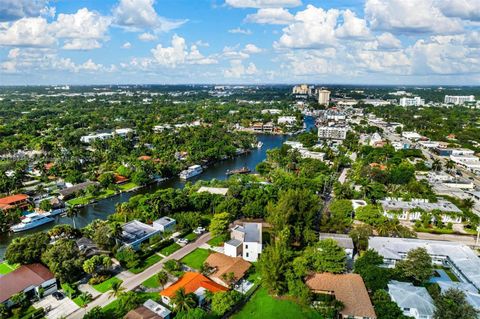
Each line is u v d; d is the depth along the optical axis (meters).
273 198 166.25
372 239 131.00
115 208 177.12
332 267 106.00
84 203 186.62
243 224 143.25
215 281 108.00
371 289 100.12
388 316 86.19
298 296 97.06
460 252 121.88
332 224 141.88
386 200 176.88
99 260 110.56
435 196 181.25
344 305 91.44
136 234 135.62
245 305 97.75
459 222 158.38
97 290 104.19
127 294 93.31
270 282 99.75
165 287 105.12
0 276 104.88
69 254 109.94
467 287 100.81
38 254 113.38
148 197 163.75
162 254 127.19
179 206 161.62
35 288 100.25
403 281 104.62
